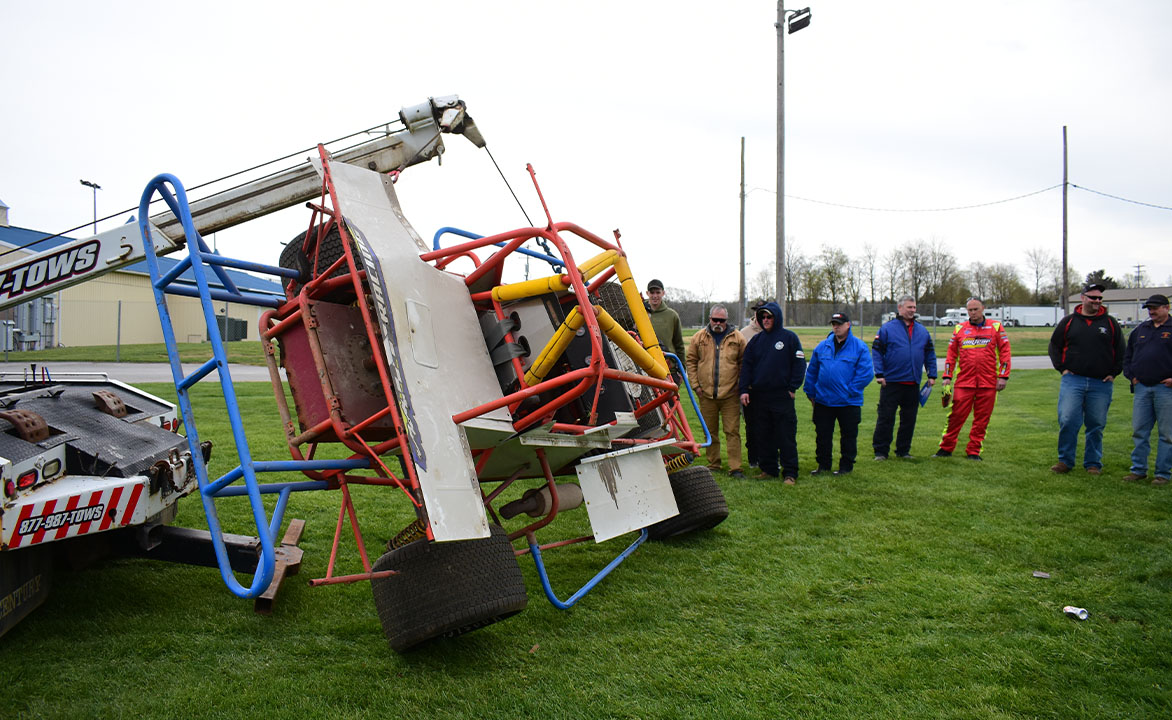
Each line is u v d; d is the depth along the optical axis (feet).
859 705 11.14
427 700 11.12
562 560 17.95
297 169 16.75
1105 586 15.96
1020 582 16.26
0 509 10.57
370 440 13.34
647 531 19.13
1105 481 26.16
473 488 11.58
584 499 14.65
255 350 82.28
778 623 14.16
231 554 14.47
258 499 10.87
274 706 10.82
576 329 13.37
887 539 19.43
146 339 94.12
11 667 11.56
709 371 27.35
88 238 14.94
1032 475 27.22
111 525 12.10
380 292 11.79
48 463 11.71
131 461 13.01
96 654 12.18
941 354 85.40
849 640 13.38
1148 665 12.44
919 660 12.57
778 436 26.27
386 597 12.04
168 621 13.56
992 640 13.34
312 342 12.11
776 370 25.89
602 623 14.16
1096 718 10.80
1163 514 21.67
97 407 14.96
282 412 12.79
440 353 12.65
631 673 12.09
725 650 13.01
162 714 10.50
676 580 16.49
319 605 14.56
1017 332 136.46
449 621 11.64
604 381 15.53
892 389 30.48
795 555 18.20
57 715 10.32
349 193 13.04
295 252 14.10
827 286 222.48
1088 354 27.04
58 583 14.99
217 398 43.32
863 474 27.53
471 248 13.50
